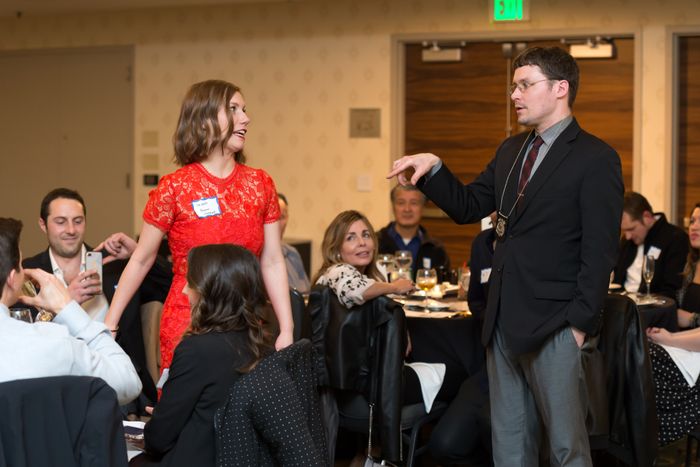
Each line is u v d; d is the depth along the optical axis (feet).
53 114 27.45
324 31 24.44
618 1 21.94
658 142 21.86
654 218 16.83
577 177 9.01
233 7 25.27
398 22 23.75
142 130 26.45
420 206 17.44
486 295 12.43
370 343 11.30
